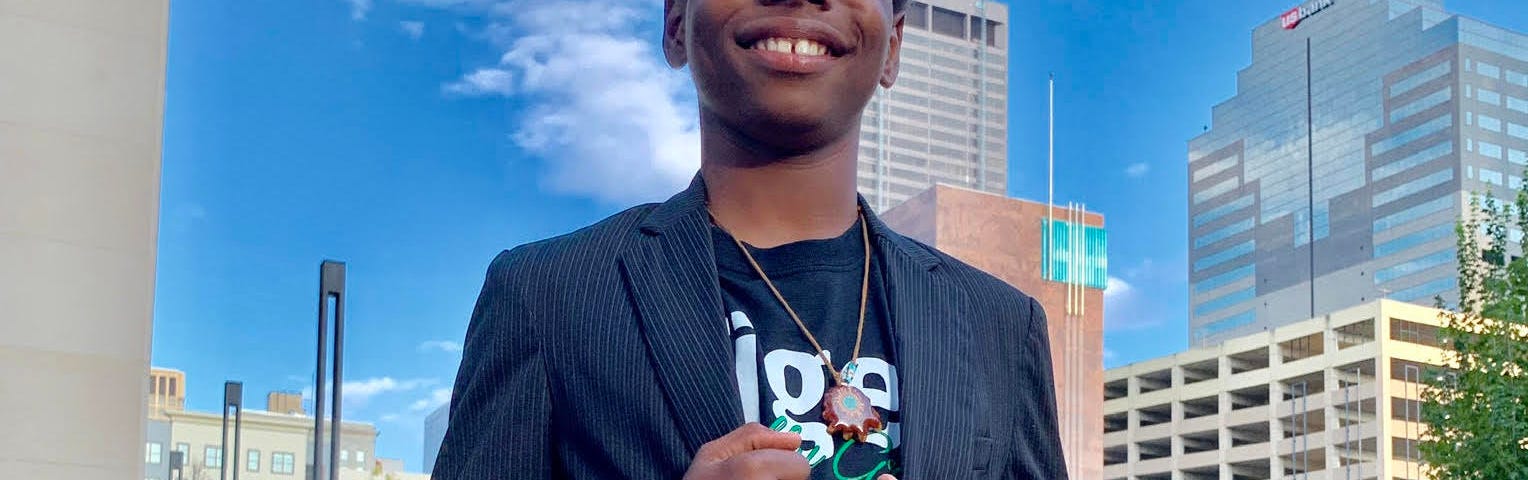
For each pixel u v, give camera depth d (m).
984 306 1.38
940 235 59.12
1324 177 99.94
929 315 1.30
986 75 71.12
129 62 14.32
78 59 14.02
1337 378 67.50
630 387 1.20
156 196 14.27
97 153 13.87
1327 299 95.94
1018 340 1.40
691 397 1.18
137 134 14.07
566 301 1.26
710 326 1.22
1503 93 93.94
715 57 1.28
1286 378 70.31
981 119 69.44
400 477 40.59
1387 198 95.44
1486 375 17.03
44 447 12.98
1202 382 74.81
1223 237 106.81
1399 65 96.25
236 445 20.06
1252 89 106.81
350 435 40.53
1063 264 61.09
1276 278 101.31
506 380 1.27
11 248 13.24
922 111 69.12
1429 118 93.88
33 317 13.27
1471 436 16.94
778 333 1.27
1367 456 65.31
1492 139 92.62
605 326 1.24
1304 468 68.12
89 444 13.29
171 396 46.25
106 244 13.83
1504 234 17.80
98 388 13.38
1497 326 17.00
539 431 1.25
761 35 1.26
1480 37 94.38
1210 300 106.50
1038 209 61.84
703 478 1.06
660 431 1.18
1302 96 102.50
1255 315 103.00
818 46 1.27
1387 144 96.50
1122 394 79.38
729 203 1.35
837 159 1.34
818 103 1.27
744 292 1.29
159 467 35.59
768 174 1.33
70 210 13.62
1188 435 74.88
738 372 1.24
